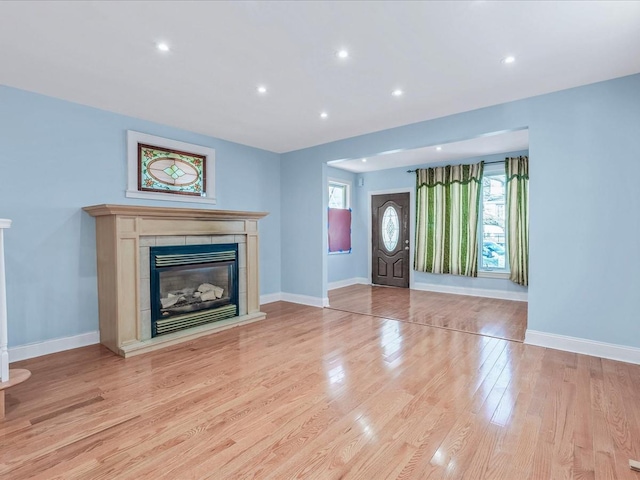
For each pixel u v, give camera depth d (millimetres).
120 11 1918
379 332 3783
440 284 6328
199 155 4371
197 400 2273
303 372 2715
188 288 3811
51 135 3156
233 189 4812
